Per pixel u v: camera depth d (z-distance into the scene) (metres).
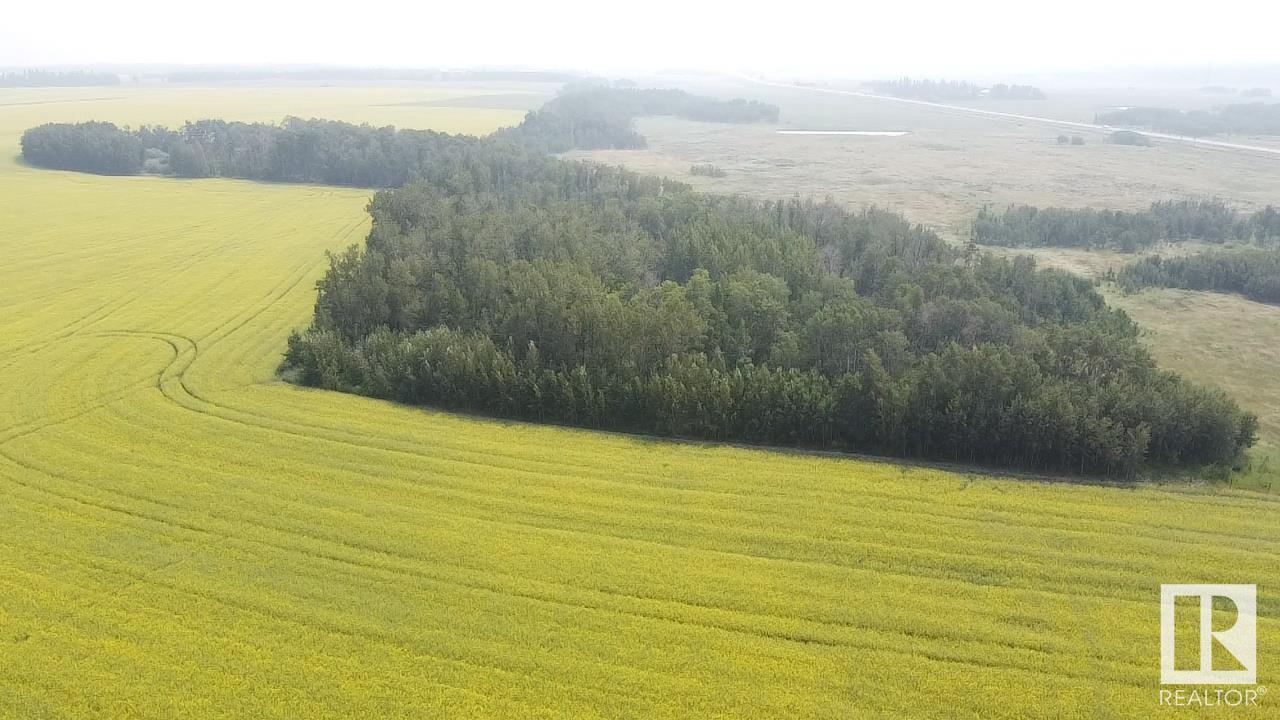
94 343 65.44
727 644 30.22
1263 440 50.41
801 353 54.34
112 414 51.62
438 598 32.91
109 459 45.50
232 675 28.61
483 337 55.44
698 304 58.94
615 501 41.00
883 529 38.31
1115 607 32.34
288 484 42.66
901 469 44.72
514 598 32.91
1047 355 51.12
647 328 53.28
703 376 49.09
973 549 36.53
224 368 60.06
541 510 40.09
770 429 48.28
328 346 57.78
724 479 43.38
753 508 40.28
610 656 29.56
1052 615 31.83
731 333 57.03
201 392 55.34
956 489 42.25
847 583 34.12
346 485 42.62
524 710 27.05
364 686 28.11
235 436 48.50
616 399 50.66
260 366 60.62
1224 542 37.03
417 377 54.16
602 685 28.12
